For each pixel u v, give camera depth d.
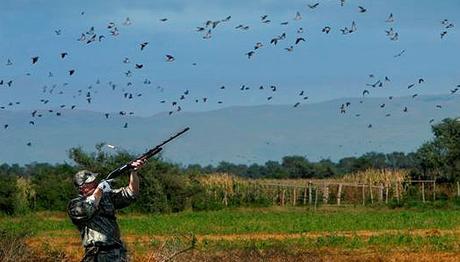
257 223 56.31
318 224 54.28
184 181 75.56
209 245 36.81
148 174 72.62
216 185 81.06
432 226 51.62
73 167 75.25
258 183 83.00
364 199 80.94
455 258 32.06
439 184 80.69
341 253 34.38
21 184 74.50
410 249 36.06
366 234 45.25
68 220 64.44
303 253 32.47
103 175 69.38
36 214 71.75
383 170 85.12
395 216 61.34
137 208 72.19
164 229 51.84
